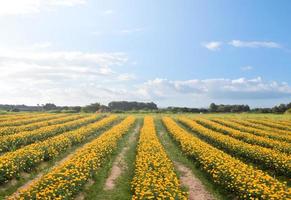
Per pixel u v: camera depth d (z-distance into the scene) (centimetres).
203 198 1548
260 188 1339
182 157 2436
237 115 7869
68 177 1470
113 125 4803
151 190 1322
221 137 2898
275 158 2025
